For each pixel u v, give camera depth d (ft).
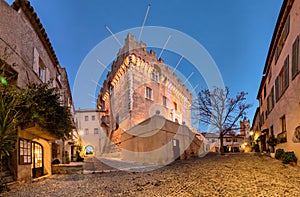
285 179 24.34
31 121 23.52
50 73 45.14
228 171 30.55
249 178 25.16
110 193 20.40
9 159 24.75
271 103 57.47
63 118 28.66
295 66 34.24
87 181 28.43
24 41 30.42
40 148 35.06
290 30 37.60
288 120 39.24
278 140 47.57
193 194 18.88
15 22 27.84
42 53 38.93
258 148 86.48
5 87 20.42
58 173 37.76
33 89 24.82
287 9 38.19
